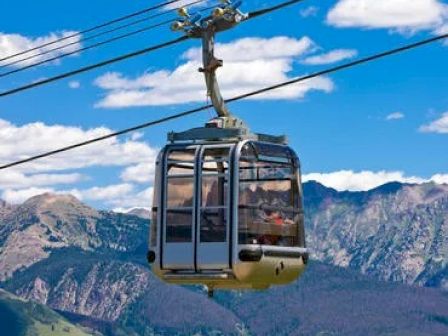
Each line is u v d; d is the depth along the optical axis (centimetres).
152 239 3881
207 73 3878
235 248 3738
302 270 3916
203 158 3816
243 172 3766
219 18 3828
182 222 3838
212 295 3859
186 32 3888
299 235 3897
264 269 3778
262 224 3788
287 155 3884
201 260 3794
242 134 3822
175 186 3856
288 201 3875
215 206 3788
